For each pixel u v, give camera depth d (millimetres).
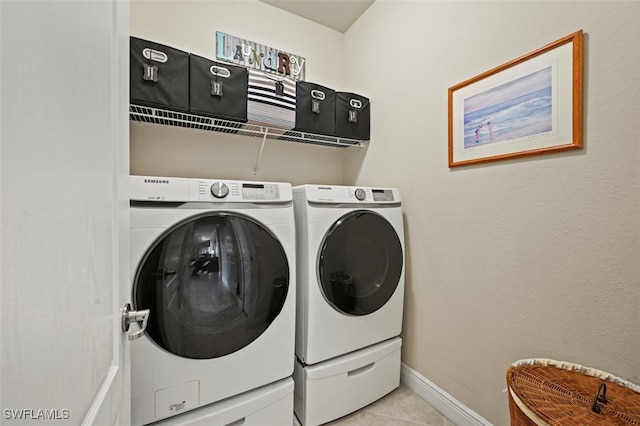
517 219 1186
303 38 2201
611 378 889
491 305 1287
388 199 1635
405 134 1749
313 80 2242
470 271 1377
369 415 1490
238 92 1537
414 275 1683
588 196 980
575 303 1017
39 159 302
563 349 1047
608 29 928
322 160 2314
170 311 1021
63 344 349
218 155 1914
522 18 1157
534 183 1127
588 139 976
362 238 1512
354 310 1474
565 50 1021
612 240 927
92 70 443
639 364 876
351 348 1474
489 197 1292
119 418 607
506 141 1210
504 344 1237
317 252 1364
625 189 899
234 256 1156
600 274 955
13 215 263
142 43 1313
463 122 1389
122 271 637
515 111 1176
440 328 1525
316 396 1368
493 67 1265
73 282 375
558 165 1055
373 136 2033
